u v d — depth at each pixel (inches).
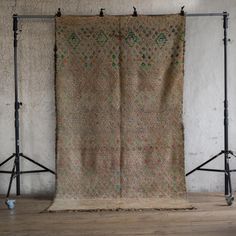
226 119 160.9
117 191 160.4
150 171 160.9
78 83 160.9
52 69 168.9
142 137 161.2
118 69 160.2
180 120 160.4
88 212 147.9
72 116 161.5
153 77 159.9
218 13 162.6
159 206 152.6
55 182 163.6
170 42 159.3
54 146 171.5
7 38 168.2
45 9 167.5
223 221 136.3
